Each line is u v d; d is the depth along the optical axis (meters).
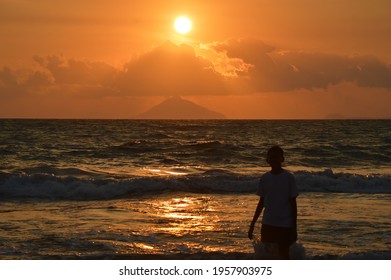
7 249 10.84
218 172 25.73
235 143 56.34
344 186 22.58
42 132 77.25
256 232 12.75
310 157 39.44
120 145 49.25
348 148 46.38
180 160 37.34
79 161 36.06
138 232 12.60
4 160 36.03
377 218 14.75
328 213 15.66
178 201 18.59
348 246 11.39
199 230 12.91
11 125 109.94
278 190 9.07
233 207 17.02
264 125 130.88
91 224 13.72
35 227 13.25
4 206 17.58
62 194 20.25
